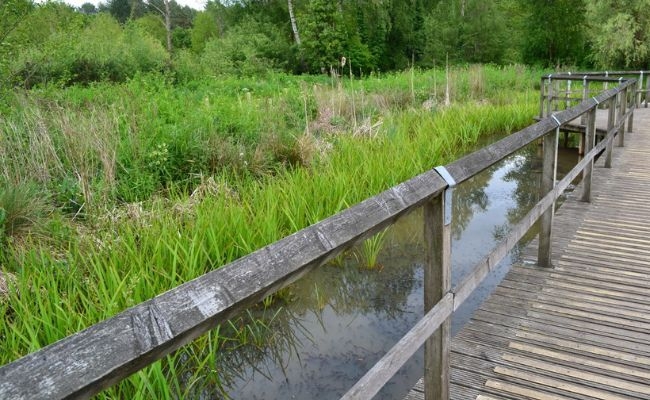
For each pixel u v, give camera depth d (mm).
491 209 6207
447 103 11188
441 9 29250
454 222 5750
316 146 6707
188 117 7113
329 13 23969
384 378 1483
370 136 7496
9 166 4914
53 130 5770
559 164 8523
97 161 5402
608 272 3596
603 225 4582
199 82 13234
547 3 26656
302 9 27516
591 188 5297
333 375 3068
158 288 3387
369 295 4059
